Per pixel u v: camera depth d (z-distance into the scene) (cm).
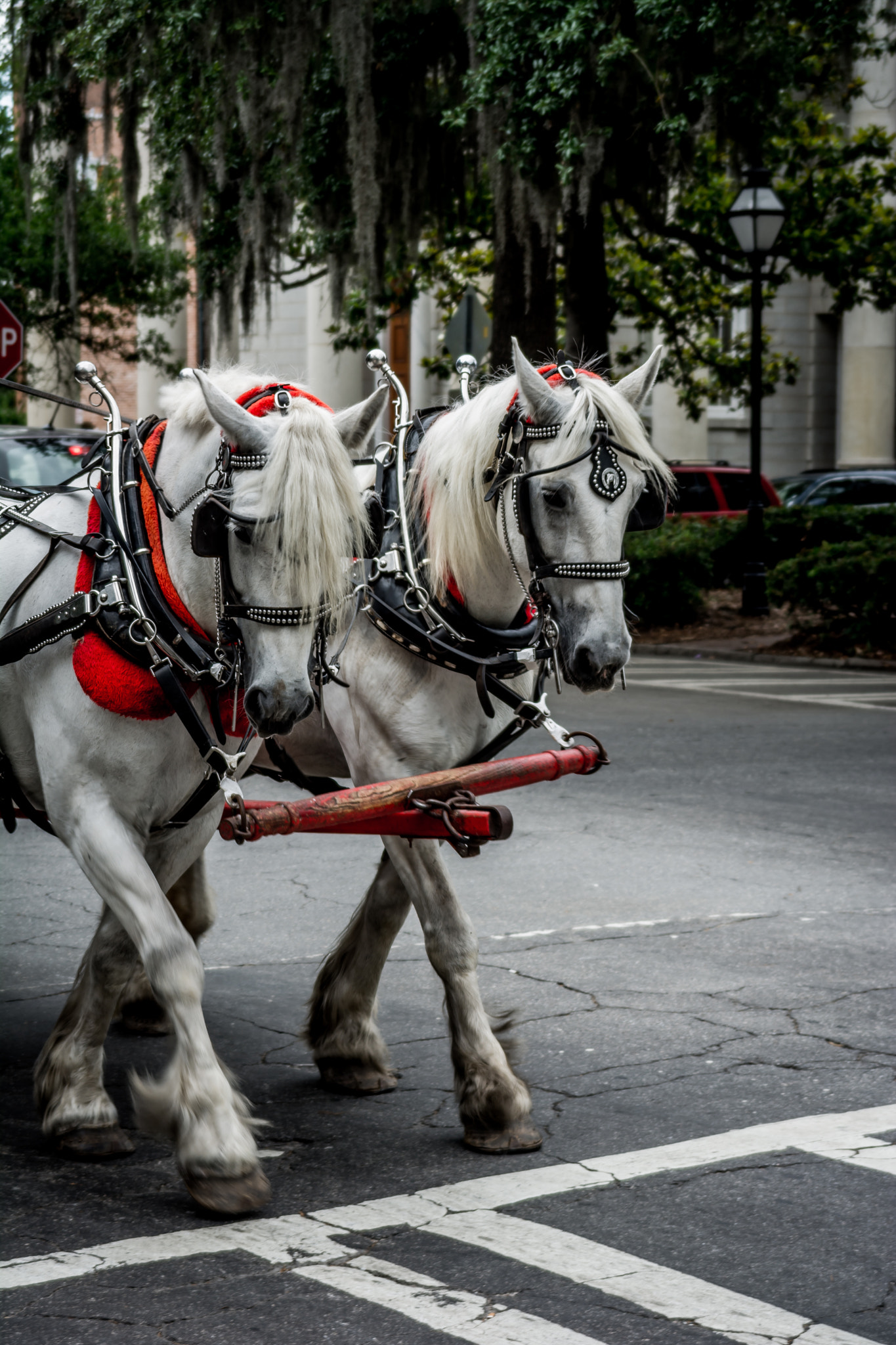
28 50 1923
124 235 2508
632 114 1706
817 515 2209
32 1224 370
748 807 922
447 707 433
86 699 380
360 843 834
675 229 2136
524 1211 378
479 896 712
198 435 392
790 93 1936
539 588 409
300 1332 315
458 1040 426
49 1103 419
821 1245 358
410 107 1792
